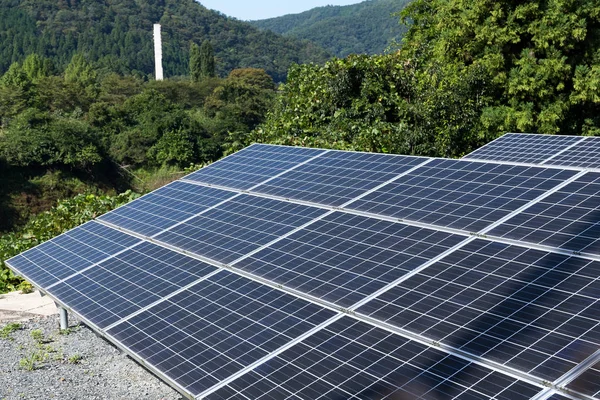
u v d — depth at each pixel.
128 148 88.75
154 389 10.70
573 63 27.67
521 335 6.48
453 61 29.05
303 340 7.46
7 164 77.12
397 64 26.41
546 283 7.23
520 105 27.47
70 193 79.50
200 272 10.01
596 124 28.62
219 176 14.78
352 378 6.55
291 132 24.33
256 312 8.36
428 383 6.19
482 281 7.66
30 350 12.72
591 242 7.75
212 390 6.89
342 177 12.62
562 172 10.21
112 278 10.73
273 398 6.52
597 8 26.72
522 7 27.00
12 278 19.67
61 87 108.44
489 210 9.52
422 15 38.50
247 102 103.69
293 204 11.84
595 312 6.46
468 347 6.55
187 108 118.06
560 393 5.59
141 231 12.59
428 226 9.51
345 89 25.08
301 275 9.04
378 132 22.08
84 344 12.99
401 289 8.00
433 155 23.48
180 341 8.12
